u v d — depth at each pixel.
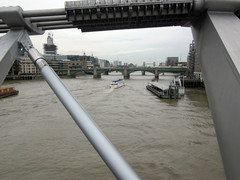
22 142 18.22
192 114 29.30
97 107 34.28
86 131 3.76
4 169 13.55
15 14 7.11
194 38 8.29
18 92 52.75
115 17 8.41
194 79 76.19
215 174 13.01
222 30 5.83
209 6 6.53
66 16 8.22
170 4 7.58
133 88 67.06
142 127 22.77
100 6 7.97
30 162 14.47
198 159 15.02
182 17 8.24
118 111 31.09
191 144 17.88
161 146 17.39
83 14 8.35
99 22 9.01
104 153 3.43
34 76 116.50
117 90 60.66
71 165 14.01
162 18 8.47
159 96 46.34
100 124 23.91
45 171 13.25
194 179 12.48
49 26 9.86
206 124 24.20
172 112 30.55
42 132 20.95
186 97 47.06
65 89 4.63
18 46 7.20
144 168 13.70
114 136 19.75
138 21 8.96
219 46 5.59
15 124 24.03
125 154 15.77
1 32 10.06
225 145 4.95
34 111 31.00
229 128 4.80
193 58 104.62
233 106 4.69
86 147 17.00
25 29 7.90
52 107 34.03
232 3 6.43
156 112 30.50
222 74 5.30
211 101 5.91
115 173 3.26
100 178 12.48
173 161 14.69
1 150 16.53
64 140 18.64
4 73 6.25
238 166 4.38
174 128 22.52
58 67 160.88
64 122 24.67
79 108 4.16
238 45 5.24
